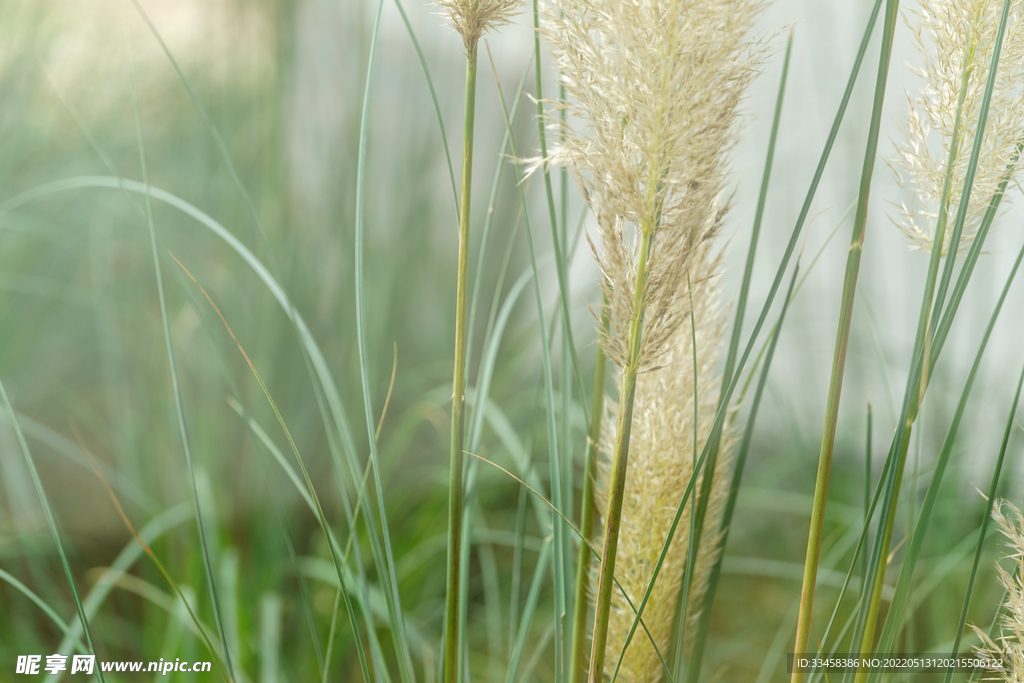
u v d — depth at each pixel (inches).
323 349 100.8
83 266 118.4
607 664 58.6
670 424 57.1
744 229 116.3
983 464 85.0
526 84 105.7
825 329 112.4
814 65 102.0
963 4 53.0
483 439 110.0
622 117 51.9
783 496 99.7
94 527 101.9
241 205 100.4
